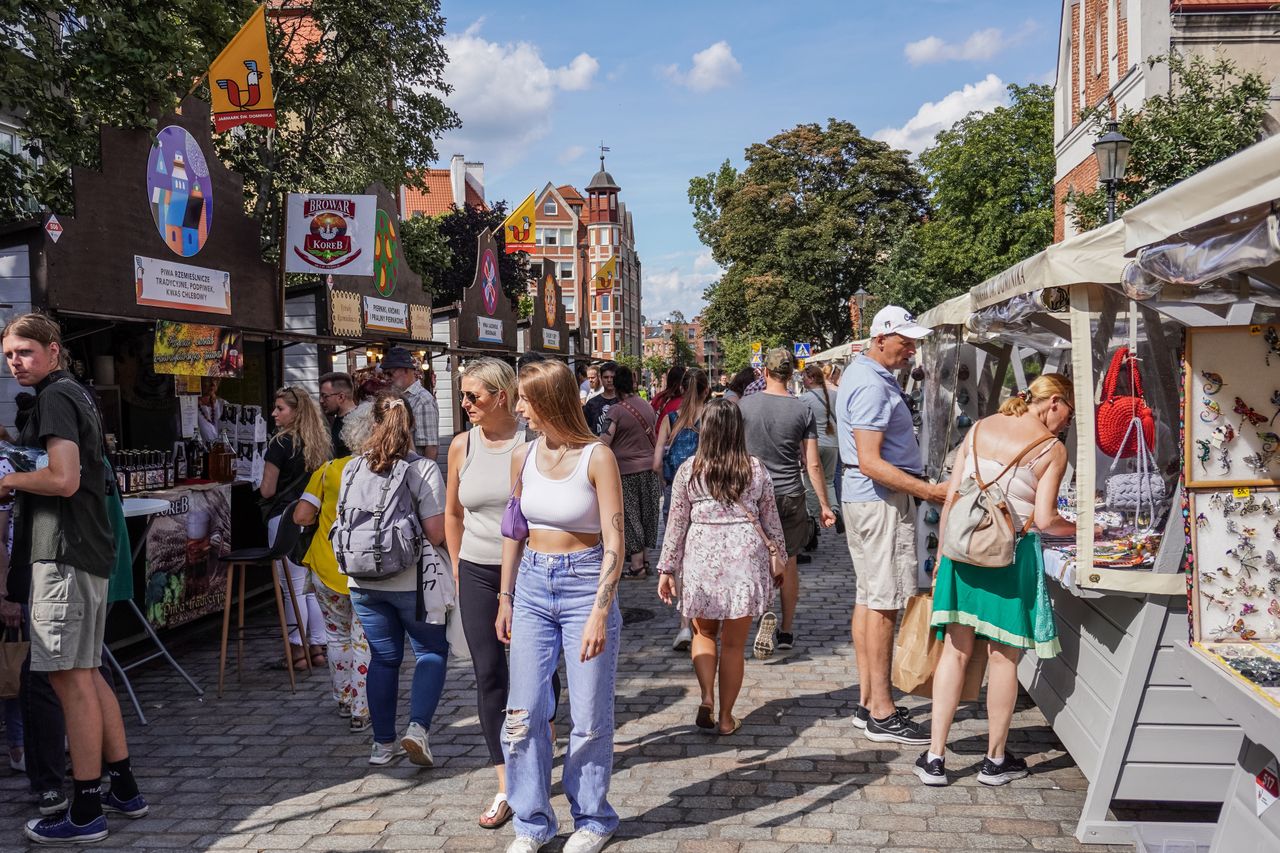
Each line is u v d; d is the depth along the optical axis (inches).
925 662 189.5
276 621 333.4
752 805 171.3
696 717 218.8
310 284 466.9
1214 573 142.2
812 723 213.9
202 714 231.8
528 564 153.5
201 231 347.3
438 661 192.1
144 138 313.7
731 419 202.4
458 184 2536.9
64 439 156.4
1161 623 149.3
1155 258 127.7
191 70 577.6
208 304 350.6
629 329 4525.1
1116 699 153.5
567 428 150.5
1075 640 175.3
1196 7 791.7
